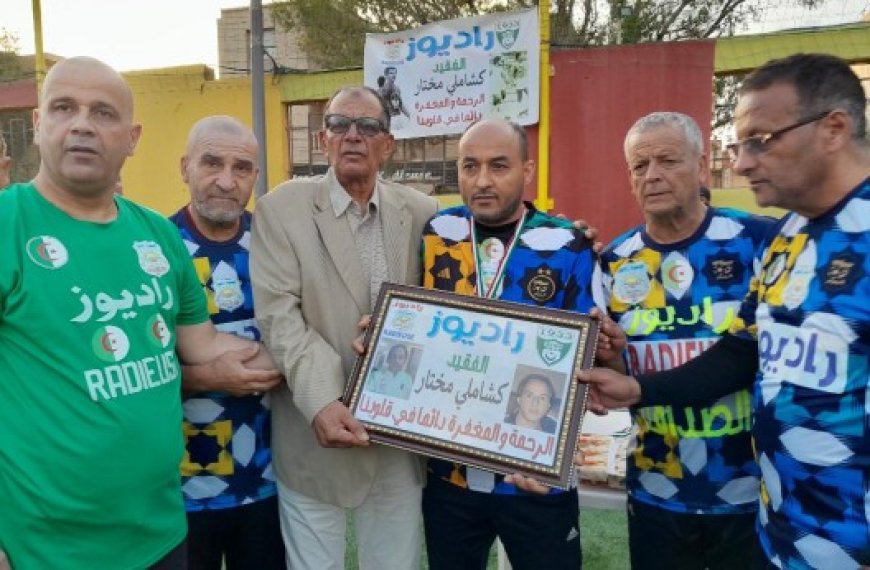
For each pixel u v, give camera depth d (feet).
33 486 5.73
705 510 7.26
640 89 26.00
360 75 30.53
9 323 5.74
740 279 7.28
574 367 7.00
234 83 33.04
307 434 7.79
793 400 5.60
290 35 56.59
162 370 6.48
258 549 8.41
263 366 7.56
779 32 24.61
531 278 7.61
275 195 7.93
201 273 8.21
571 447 6.76
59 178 6.01
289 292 7.63
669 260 7.51
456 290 7.82
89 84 6.01
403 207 8.26
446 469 7.82
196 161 8.14
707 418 7.22
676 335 7.41
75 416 5.82
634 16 39.06
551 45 27.22
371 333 7.60
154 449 6.26
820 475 5.46
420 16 44.34
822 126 5.42
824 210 5.64
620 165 26.53
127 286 6.28
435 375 7.34
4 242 5.73
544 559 7.47
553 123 26.96
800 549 5.59
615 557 11.57
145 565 6.33
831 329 5.38
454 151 32.81
